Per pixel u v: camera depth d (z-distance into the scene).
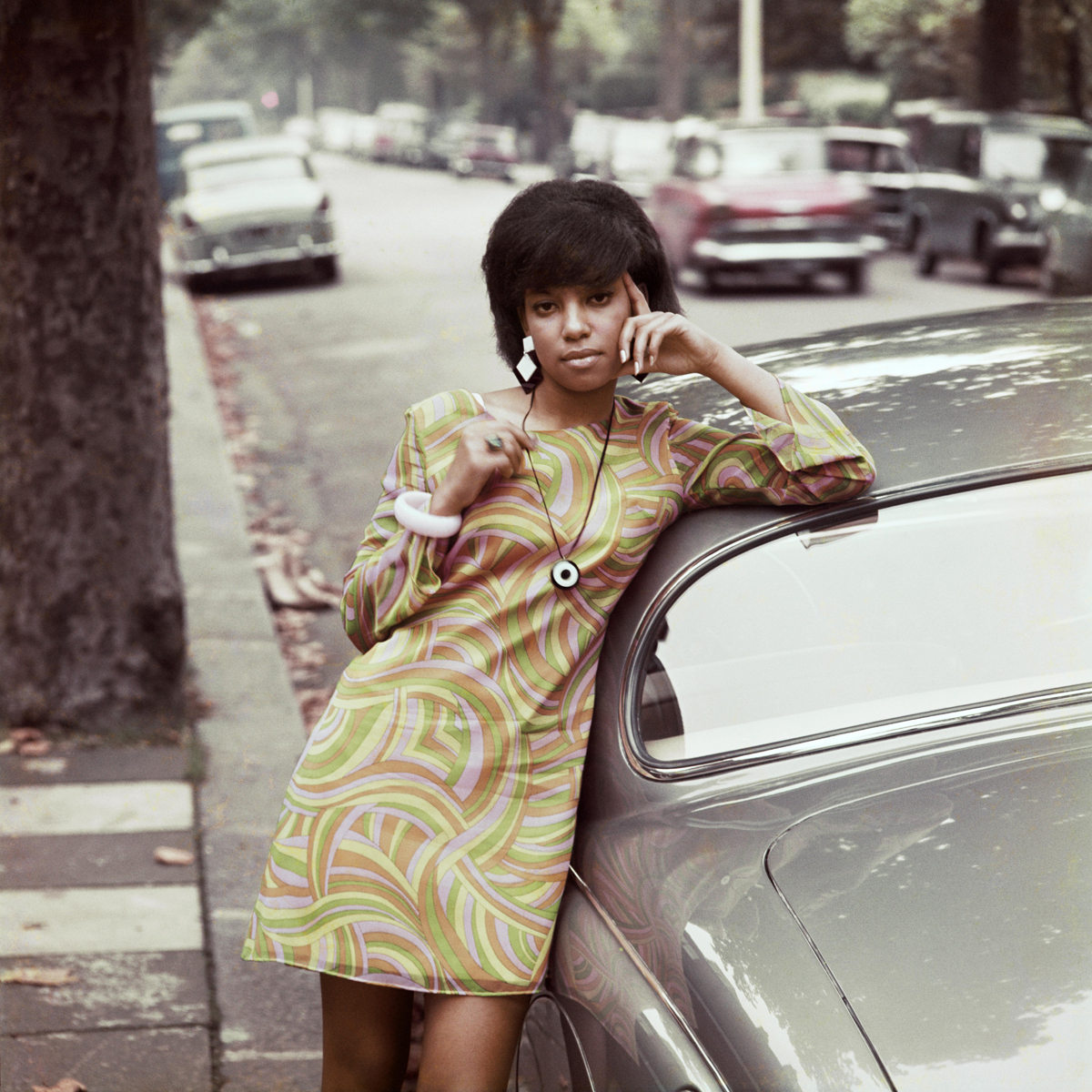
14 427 5.18
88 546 5.27
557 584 2.12
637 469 2.21
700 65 48.41
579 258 2.05
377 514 2.25
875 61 38.91
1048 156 17.06
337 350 13.74
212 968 3.85
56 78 4.91
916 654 2.17
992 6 22.33
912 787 1.98
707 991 1.78
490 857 2.13
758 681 2.18
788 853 1.92
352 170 48.88
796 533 2.26
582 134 33.59
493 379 12.02
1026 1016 1.59
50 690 5.34
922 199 18.75
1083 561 2.22
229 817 4.73
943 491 2.27
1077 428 2.34
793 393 2.21
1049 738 2.02
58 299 5.06
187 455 9.96
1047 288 14.84
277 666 6.17
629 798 2.17
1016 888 1.75
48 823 4.69
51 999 3.69
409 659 2.17
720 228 16.06
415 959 2.11
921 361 2.65
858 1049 1.61
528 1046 2.28
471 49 63.78
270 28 75.50
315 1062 3.44
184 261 18.12
